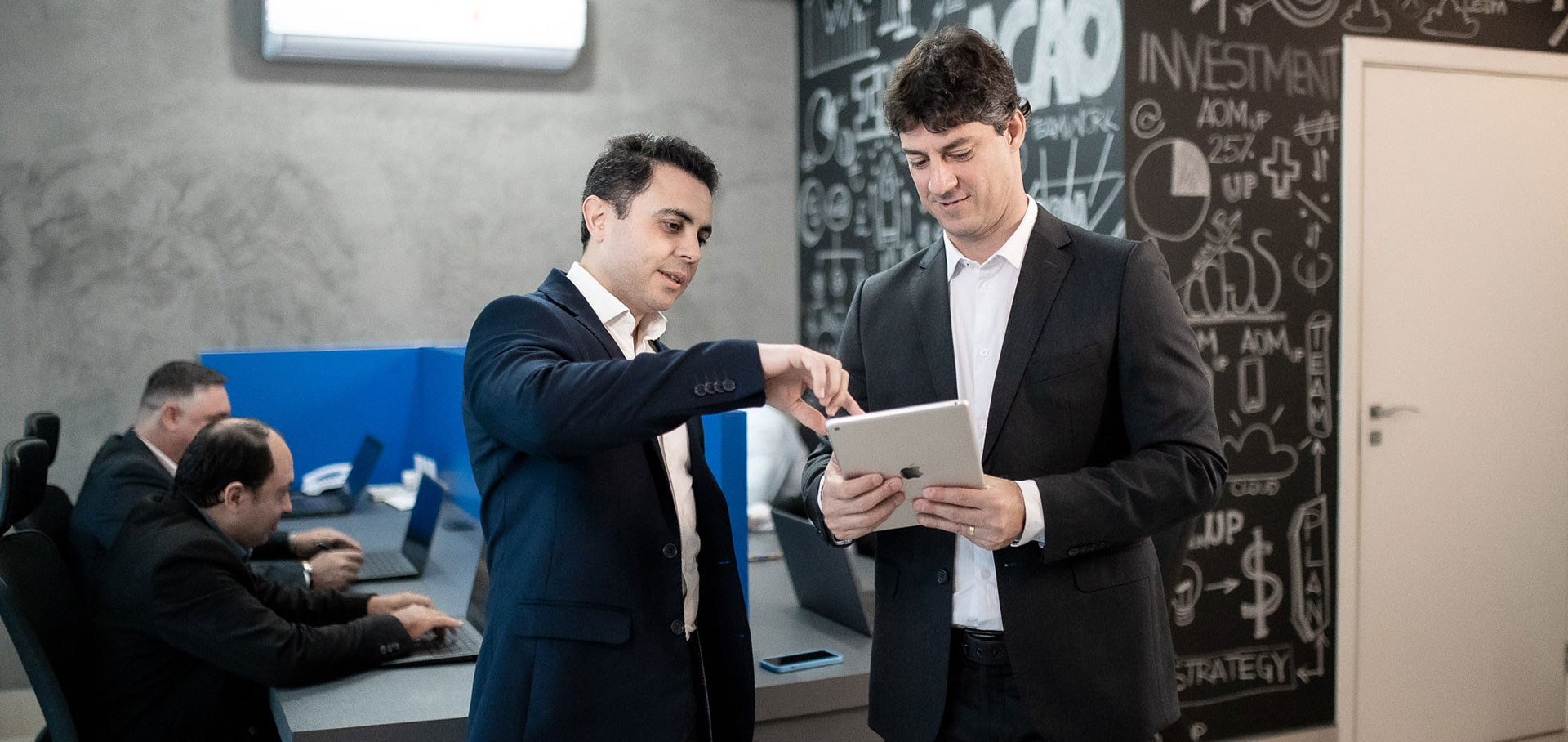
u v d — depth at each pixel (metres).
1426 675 3.51
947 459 1.36
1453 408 3.49
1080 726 1.50
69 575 2.25
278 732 2.17
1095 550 1.53
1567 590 3.68
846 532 1.46
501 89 4.63
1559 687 3.69
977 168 1.52
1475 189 3.48
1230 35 3.16
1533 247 3.56
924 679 1.59
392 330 4.56
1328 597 3.36
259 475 2.27
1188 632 3.20
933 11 3.97
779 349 1.31
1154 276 1.54
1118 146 3.08
